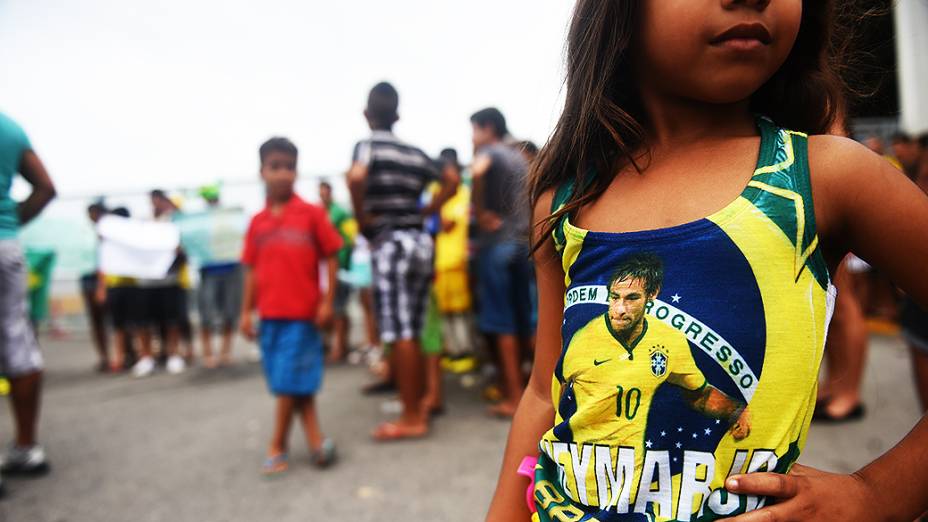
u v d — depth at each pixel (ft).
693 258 2.17
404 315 9.84
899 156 14.55
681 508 2.11
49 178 9.34
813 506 2.06
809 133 2.78
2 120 8.63
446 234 13.25
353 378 14.76
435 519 7.05
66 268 23.30
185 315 18.51
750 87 2.21
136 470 9.16
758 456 2.09
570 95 2.83
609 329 2.29
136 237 16.88
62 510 7.80
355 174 9.52
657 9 2.30
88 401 13.84
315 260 8.89
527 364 12.67
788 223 2.12
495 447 9.30
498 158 10.51
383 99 9.90
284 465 8.81
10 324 8.86
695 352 2.12
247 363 17.85
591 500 2.28
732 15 2.12
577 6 2.76
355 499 7.70
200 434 10.86
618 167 2.66
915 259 2.11
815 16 2.67
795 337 2.09
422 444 9.60
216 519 7.37
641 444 2.18
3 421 12.42
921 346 6.73
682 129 2.51
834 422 9.36
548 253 2.88
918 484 2.14
